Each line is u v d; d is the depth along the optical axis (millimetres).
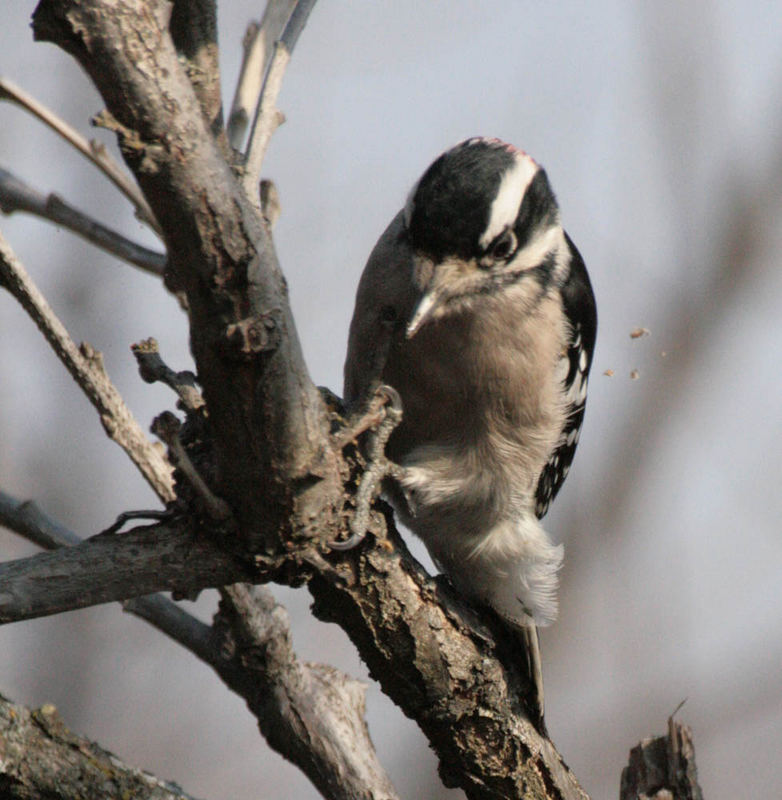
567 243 11445
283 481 6785
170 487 7980
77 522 12758
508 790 8578
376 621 7840
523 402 10297
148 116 5504
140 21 5395
